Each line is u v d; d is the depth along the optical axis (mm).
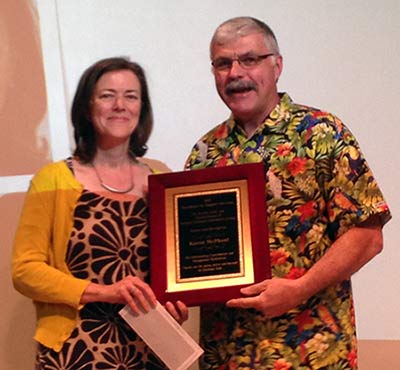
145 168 2908
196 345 2676
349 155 2701
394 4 3336
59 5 3326
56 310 2725
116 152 2832
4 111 3307
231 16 3338
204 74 3332
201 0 3342
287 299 2627
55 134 3311
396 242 3266
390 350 3248
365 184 2701
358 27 3326
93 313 2713
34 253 2729
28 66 3316
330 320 2709
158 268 2723
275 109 2809
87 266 2721
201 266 2723
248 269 2695
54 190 2750
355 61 3318
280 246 2723
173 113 3322
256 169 2727
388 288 3256
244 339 2727
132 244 2756
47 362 2709
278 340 2699
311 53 3324
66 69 3316
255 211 2701
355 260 2674
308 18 3332
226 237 2730
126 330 2740
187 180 2777
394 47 3320
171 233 2758
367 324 3252
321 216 2732
